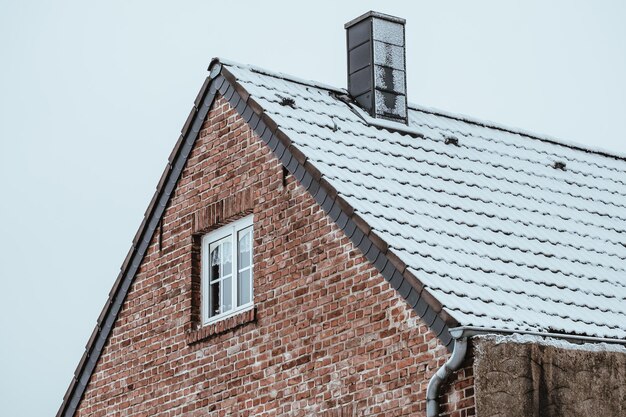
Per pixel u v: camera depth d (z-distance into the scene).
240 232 19.41
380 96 20.64
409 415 15.76
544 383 15.17
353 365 16.67
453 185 18.97
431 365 15.57
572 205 19.95
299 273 17.81
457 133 21.19
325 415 16.95
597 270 17.75
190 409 19.16
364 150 19.06
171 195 20.48
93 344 21.20
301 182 18.03
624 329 16.20
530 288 16.39
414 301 15.76
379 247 16.36
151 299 20.39
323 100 20.42
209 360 19.00
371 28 20.89
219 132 19.86
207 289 19.80
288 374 17.64
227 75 19.83
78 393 21.33
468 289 15.74
